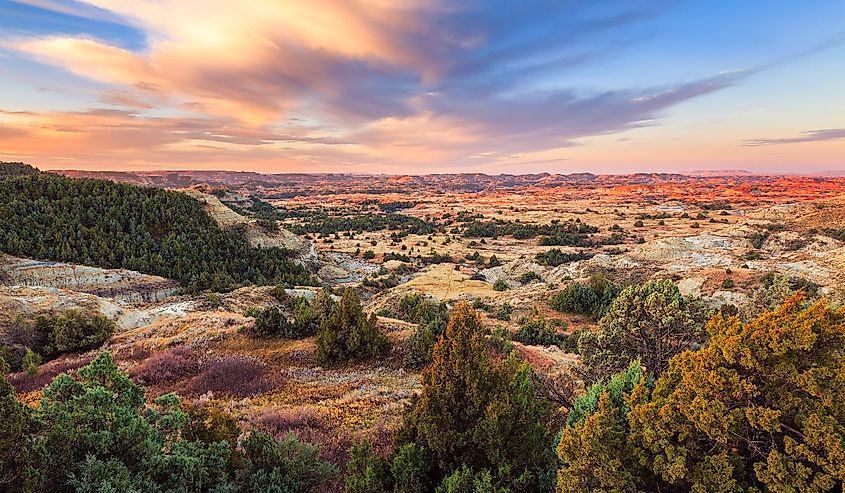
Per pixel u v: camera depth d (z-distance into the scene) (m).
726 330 7.10
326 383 22.16
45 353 34.59
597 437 7.42
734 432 6.54
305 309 33.03
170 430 10.17
